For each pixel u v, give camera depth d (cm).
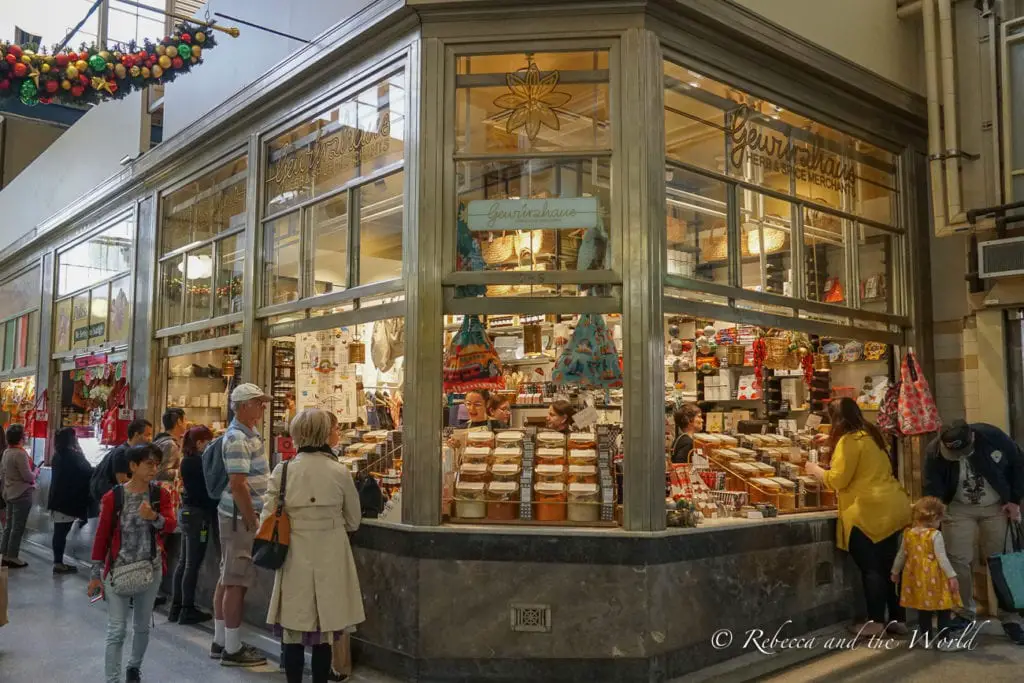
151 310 918
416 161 552
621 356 538
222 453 575
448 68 556
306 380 719
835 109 686
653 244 529
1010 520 625
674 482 563
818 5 668
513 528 511
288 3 714
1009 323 701
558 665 497
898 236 754
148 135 990
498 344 662
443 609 508
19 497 924
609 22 543
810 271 670
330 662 452
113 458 715
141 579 491
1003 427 693
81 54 608
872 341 723
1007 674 525
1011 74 684
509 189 550
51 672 536
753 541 559
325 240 660
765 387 765
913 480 722
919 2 743
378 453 592
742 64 605
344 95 640
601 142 543
